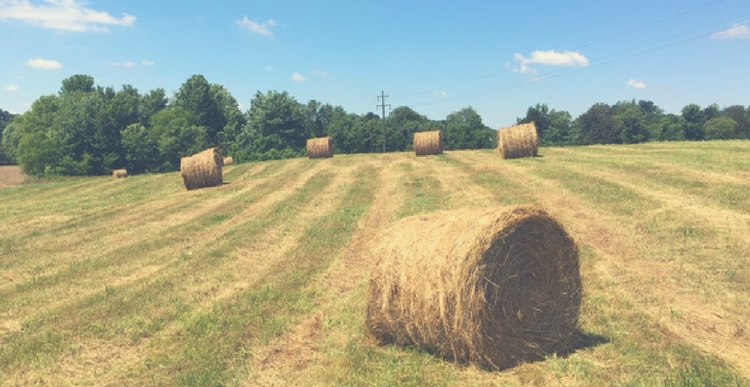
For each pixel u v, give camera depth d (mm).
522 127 27359
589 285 8227
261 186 24594
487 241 5918
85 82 105562
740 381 5039
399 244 6703
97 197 25312
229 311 8234
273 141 80438
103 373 6332
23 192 30953
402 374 5793
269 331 7289
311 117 125125
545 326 6281
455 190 18578
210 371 6121
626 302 7414
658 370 5434
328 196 20547
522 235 6176
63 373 6406
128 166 69750
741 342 6016
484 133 93562
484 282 5902
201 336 7254
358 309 8031
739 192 13406
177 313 8289
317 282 9633
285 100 84062
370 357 6316
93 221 17875
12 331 7918
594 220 12383
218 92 92438
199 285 9820
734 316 6715
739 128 93500
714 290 7617
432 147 33781
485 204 15266
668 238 10297
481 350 5895
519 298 6121
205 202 20750
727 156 21344
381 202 17969
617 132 89125
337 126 96562
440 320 6074
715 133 89688
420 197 17938
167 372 6223
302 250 12203
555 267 6395
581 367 5641
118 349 7035
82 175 66875
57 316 8406
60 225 17391
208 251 12523
